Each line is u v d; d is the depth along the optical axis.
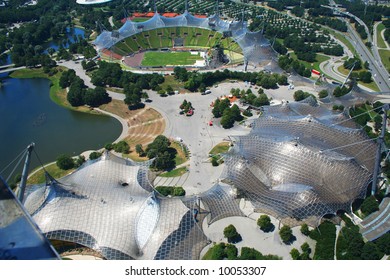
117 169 179.62
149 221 145.38
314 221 153.25
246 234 156.62
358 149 188.38
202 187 187.50
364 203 168.25
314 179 165.38
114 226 147.75
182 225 144.88
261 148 183.00
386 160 194.88
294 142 175.12
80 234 146.25
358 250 144.62
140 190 168.25
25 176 152.50
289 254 147.50
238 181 172.50
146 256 138.25
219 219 160.00
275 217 159.12
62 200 153.12
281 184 168.12
